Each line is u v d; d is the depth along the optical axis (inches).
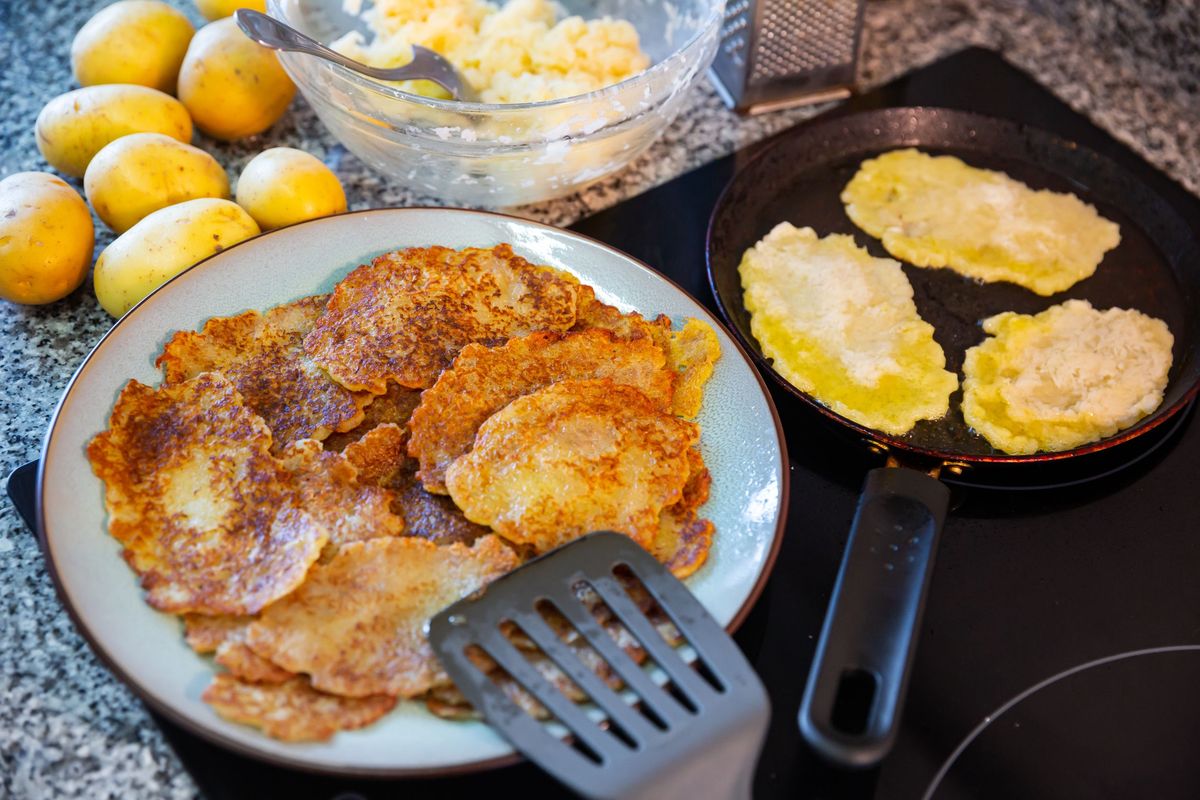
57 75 28.4
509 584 17.1
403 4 25.0
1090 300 24.5
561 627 17.3
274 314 21.0
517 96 24.6
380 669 16.6
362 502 18.5
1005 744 18.2
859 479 21.4
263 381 20.0
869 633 17.0
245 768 17.1
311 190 23.0
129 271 21.4
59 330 22.8
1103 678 19.1
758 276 24.4
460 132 22.4
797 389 21.4
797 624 19.4
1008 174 27.1
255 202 23.0
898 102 29.2
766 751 17.9
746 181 25.7
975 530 20.9
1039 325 23.8
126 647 16.6
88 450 18.5
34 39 29.4
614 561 17.4
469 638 16.6
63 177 25.8
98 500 18.2
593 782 15.2
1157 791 17.8
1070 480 21.7
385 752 16.0
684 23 27.4
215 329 20.5
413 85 24.9
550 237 22.4
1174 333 23.8
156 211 22.2
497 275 21.7
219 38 24.9
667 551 18.5
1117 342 23.4
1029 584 20.2
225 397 19.3
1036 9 32.1
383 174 25.2
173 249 21.4
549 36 25.1
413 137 22.5
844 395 22.4
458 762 15.9
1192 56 28.8
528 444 18.8
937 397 22.4
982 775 17.8
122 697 18.0
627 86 22.4
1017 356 23.3
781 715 18.3
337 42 25.1
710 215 26.0
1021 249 25.3
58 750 17.4
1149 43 29.7
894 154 27.3
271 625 16.8
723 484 19.5
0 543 19.6
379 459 19.3
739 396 20.4
